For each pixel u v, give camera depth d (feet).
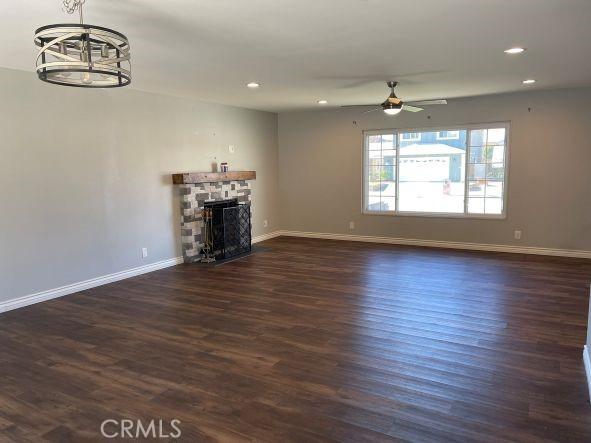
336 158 26.55
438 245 24.30
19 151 14.56
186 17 9.56
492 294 15.33
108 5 8.75
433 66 14.75
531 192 21.61
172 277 18.43
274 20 9.86
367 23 10.18
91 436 7.64
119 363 10.46
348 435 7.54
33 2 8.49
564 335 11.65
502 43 12.02
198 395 8.95
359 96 20.99
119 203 18.03
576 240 20.94
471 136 22.76
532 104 20.99
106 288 16.93
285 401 8.66
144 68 14.57
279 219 28.78
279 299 15.20
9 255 14.44
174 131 20.49
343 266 19.92
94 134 16.89
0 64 13.67
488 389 8.98
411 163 24.66
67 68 7.03
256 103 23.18
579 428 7.63
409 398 8.69
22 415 8.32
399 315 13.39
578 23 10.33
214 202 22.03
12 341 11.86
